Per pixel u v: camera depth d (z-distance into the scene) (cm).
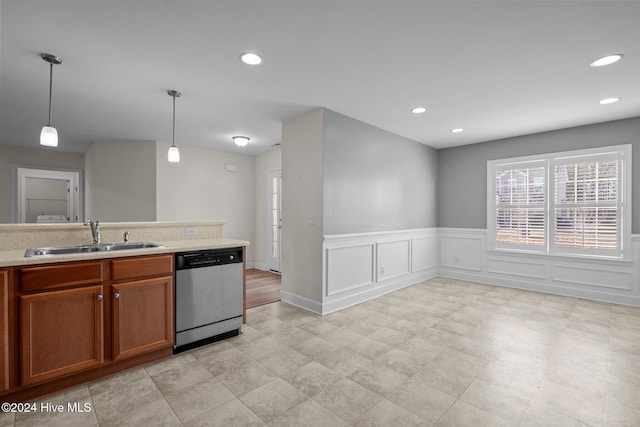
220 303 266
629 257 367
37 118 378
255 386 197
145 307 223
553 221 423
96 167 480
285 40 207
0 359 172
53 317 187
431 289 444
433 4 171
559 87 282
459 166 511
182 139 492
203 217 554
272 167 587
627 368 219
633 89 284
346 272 363
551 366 222
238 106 335
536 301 384
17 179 536
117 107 340
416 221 482
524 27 192
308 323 309
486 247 481
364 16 182
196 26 191
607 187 382
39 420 164
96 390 192
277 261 580
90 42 209
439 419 166
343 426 160
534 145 436
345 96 305
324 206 336
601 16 180
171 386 197
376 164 405
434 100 314
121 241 268
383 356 238
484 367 221
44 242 233
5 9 172
